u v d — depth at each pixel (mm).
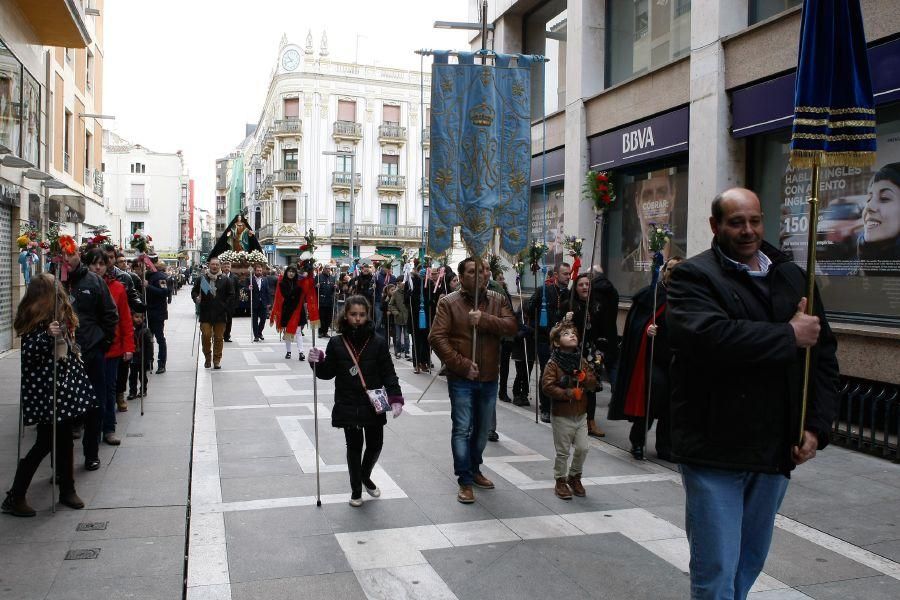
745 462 2930
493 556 4664
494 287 8367
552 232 15016
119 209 81375
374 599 4047
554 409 5855
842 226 8352
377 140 52312
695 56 10203
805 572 4484
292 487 6047
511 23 16266
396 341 15398
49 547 4652
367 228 51688
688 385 3062
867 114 3338
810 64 3307
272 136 51812
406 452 7246
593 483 6324
